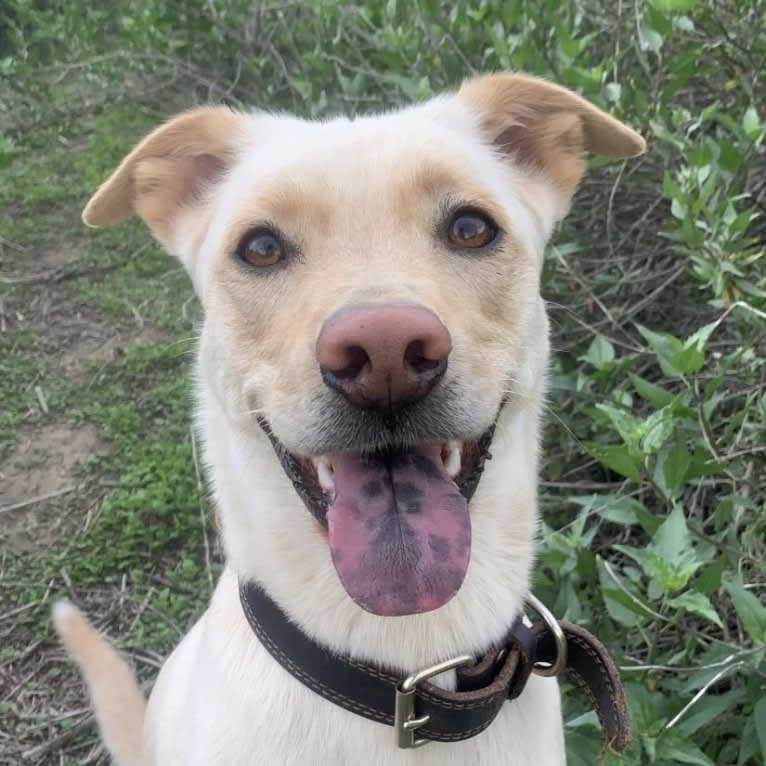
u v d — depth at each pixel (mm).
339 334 227
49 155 1157
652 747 350
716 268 444
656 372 576
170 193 354
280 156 300
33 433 736
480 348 270
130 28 1057
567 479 555
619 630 449
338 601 277
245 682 287
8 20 1217
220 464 317
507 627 290
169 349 794
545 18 573
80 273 926
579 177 355
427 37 648
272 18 961
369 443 252
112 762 499
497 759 290
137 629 580
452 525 260
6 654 568
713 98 623
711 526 502
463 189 288
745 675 412
